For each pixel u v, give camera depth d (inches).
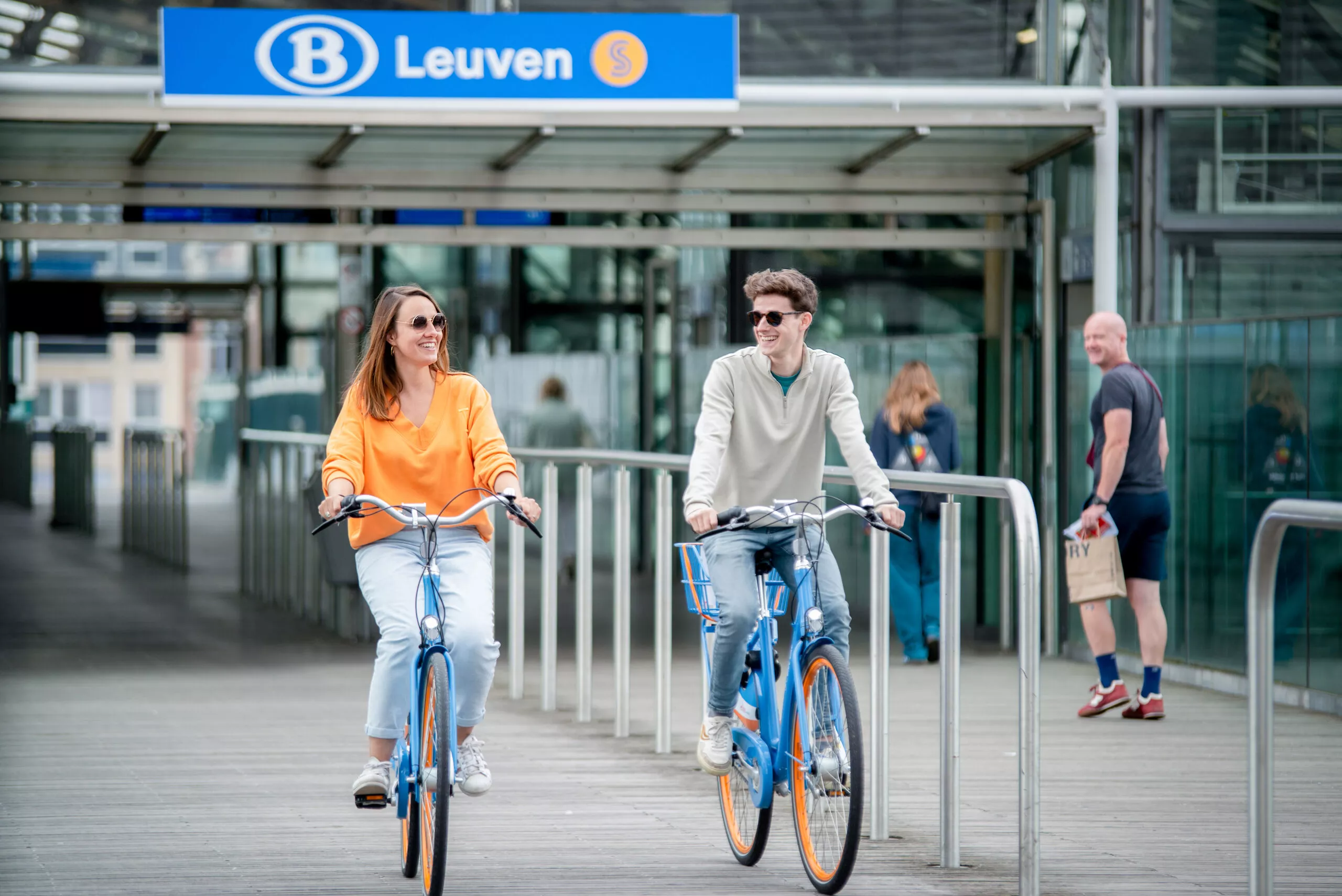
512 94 796.6
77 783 560.4
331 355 1282.0
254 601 1186.0
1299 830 498.3
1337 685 708.7
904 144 874.1
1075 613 894.4
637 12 864.3
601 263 1588.3
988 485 424.5
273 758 608.1
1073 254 928.3
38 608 1141.7
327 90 783.7
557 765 597.9
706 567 454.0
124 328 2364.7
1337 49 917.8
